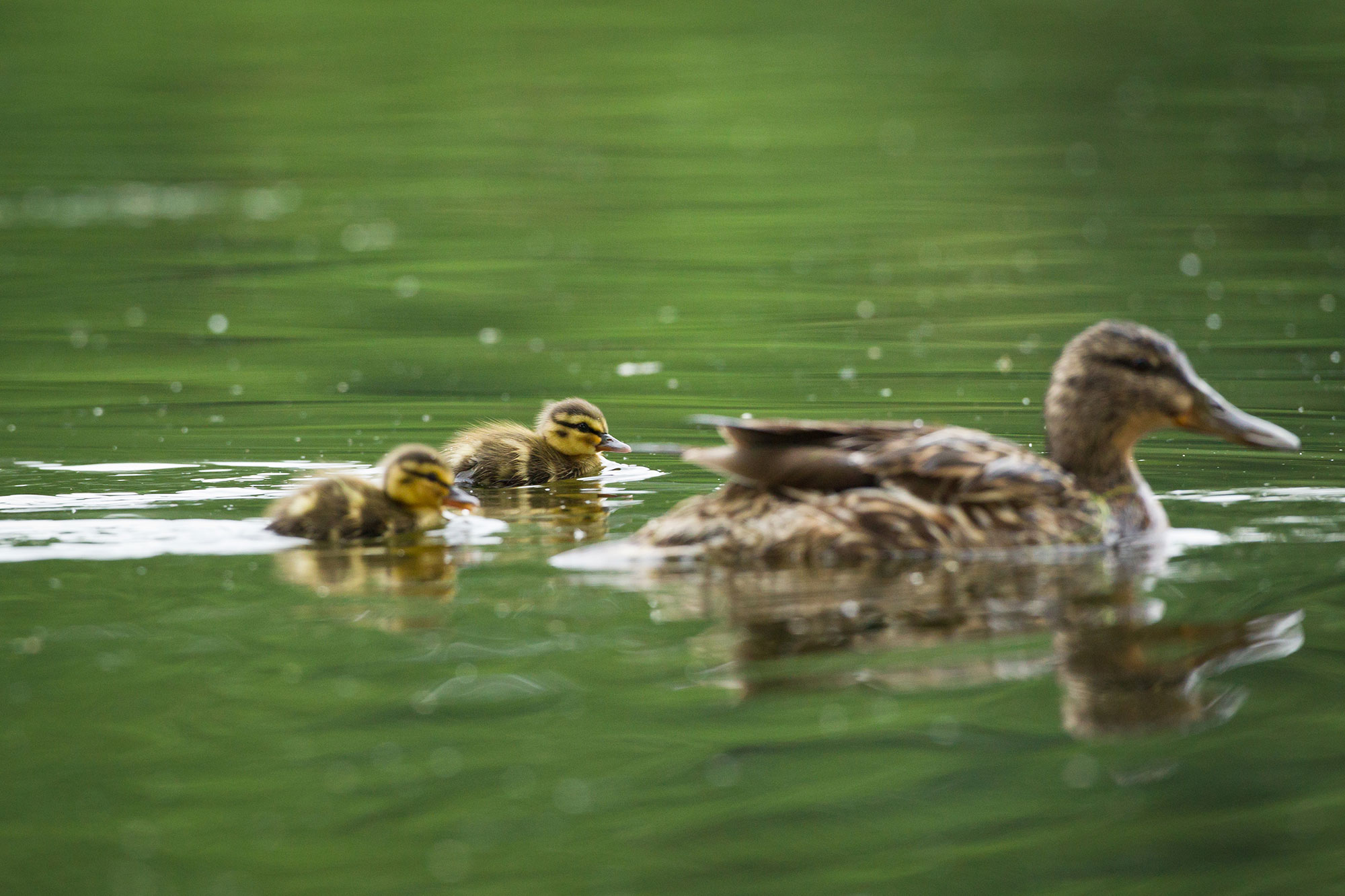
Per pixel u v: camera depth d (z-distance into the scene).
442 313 23.25
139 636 8.84
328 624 9.02
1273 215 29.64
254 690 8.16
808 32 52.66
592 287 25.00
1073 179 33.62
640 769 7.42
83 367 19.31
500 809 7.09
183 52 47.22
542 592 9.59
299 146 37.97
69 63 45.53
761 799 7.19
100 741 7.62
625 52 48.97
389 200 32.69
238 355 20.23
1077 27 53.00
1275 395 16.62
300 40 49.41
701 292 24.47
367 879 6.61
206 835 6.88
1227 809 7.12
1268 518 11.37
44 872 6.62
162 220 30.88
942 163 35.84
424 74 45.66
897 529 10.17
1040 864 6.77
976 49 49.91
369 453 14.50
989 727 7.75
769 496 10.35
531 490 13.40
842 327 21.66
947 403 16.70
